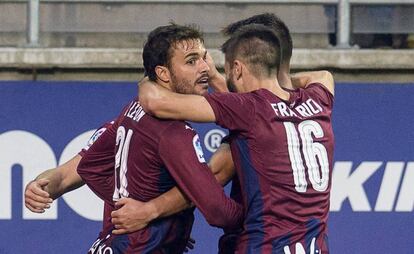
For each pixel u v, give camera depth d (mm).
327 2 25656
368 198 23406
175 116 14602
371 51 24750
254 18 16078
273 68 15195
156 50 14883
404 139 23594
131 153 14922
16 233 23141
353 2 25625
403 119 23625
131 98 23703
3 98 23453
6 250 23094
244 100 14734
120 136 15273
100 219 23234
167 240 14992
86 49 24531
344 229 23344
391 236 23328
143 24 25734
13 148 23344
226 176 15102
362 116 23625
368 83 23625
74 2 25641
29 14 25094
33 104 23484
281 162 14664
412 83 23641
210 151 22984
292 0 25766
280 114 14828
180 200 14812
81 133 23531
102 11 25719
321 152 14992
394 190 23453
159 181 14812
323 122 15234
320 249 14797
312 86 15789
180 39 14828
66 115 23531
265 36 15180
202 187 14516
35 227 23156
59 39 25672
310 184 14797
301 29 25797
